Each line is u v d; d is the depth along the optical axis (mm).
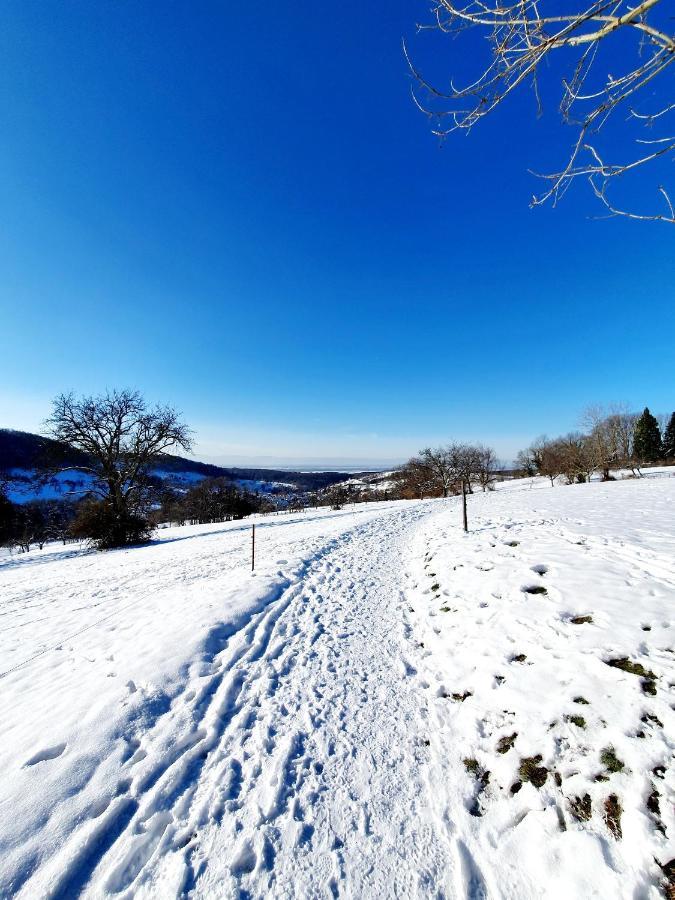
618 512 9922
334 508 36875
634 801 2277
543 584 5184
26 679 4715
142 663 4594
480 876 2213
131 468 24266
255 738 3404
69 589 10539
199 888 2203
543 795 2557
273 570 9031
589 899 1938
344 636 5438
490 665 3982
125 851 2385
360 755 3178
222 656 4887
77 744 3250
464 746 3162
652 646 3398
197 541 19234
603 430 38656
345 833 2518
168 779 2936
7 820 2535
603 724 2828
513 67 1684
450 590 6211
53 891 2148
